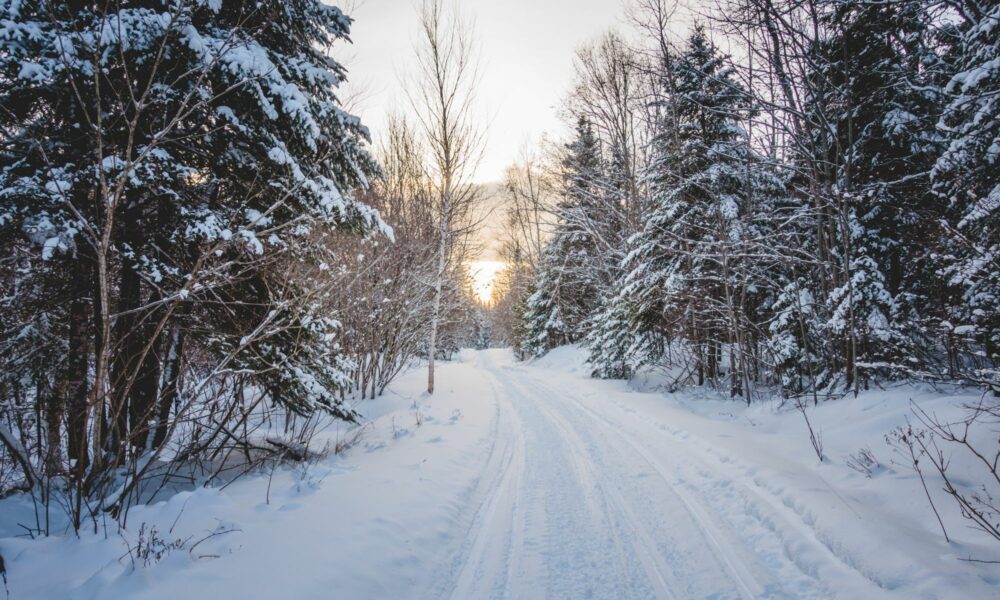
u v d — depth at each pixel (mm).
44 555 3229
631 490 5469
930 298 9281
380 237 13102
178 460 5242
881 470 5316
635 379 15367
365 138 7480
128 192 4973
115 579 2877
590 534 4355
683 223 12547
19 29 3871
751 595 3281
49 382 4723
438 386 15812
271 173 6043
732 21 9883
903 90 9219
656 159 14195
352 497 4793
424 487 5285
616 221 21453
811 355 10469
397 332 14695
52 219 4309
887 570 3201
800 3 8883
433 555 3896
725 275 11117
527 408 11469
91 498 4309
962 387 7332
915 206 9344
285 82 5777
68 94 4414
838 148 9484
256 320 6027
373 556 3582
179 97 5141
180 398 5496
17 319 5113
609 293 19562
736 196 12055
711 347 13867
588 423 9422
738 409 10727
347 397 13438
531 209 31266
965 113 6402
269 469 6168
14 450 3922
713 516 4648
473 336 70688
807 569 3500
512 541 4258
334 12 6770
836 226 10164
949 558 3326
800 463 6066
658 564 3777
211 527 3832
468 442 7707
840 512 4066
